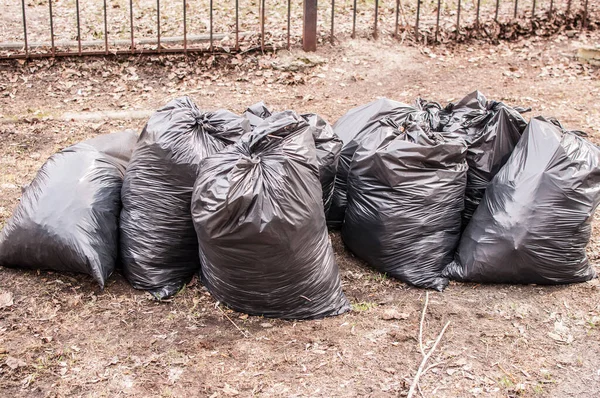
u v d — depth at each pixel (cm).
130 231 402
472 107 464
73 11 952
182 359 344
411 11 935
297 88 761
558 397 321
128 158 469
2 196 514
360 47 834
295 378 331
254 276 357
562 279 407
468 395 321
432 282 411
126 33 866
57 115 679
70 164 425
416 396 320
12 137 634
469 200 446
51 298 392
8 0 981
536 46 867
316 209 358
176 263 405
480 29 884
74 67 774
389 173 406
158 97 737
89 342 356
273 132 363
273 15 920
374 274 430
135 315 380
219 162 359
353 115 497
